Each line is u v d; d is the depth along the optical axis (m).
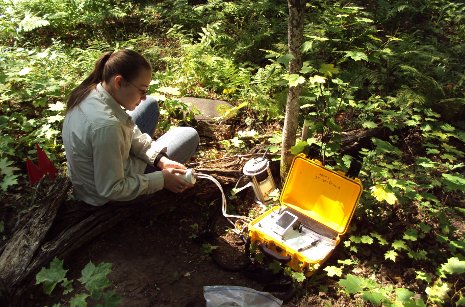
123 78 2.39
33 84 3.96
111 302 2.30
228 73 4.82
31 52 4.73
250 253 2.89
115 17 6.56
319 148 3.54
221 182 3.34
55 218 2.74
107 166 2.45
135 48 5.75
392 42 5.66
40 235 2.61
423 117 4.46
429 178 3.54
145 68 2.42
